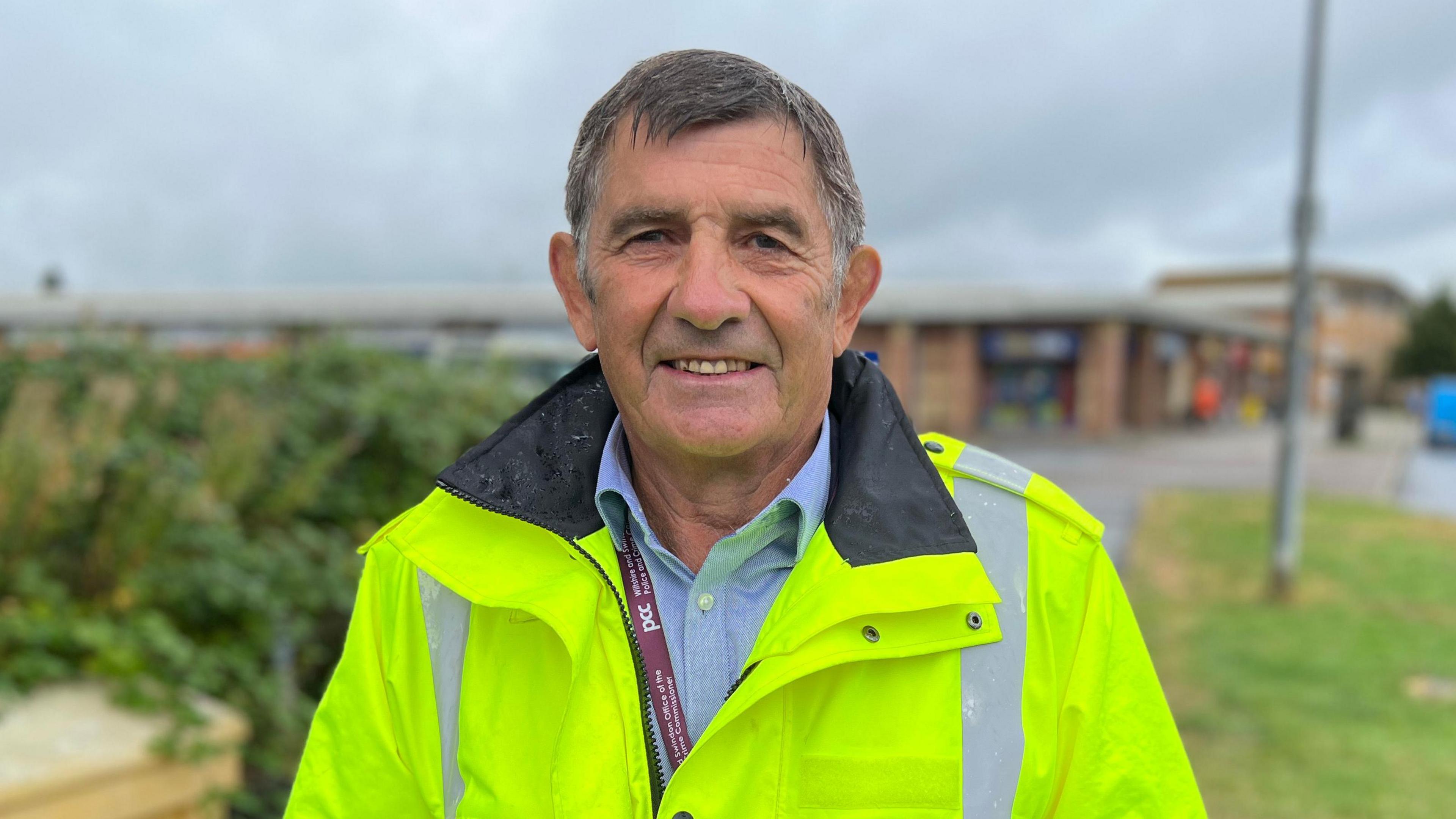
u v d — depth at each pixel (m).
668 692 1.13
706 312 1.04
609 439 1.28
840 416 1.32
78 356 4.80
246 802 2.52
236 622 3.07
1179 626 5.71
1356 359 48.66
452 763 1.14
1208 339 28.28
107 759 2.22
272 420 4.02
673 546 1.25
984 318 20.44
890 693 1.06
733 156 1.05
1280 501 6.43
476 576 1.15
